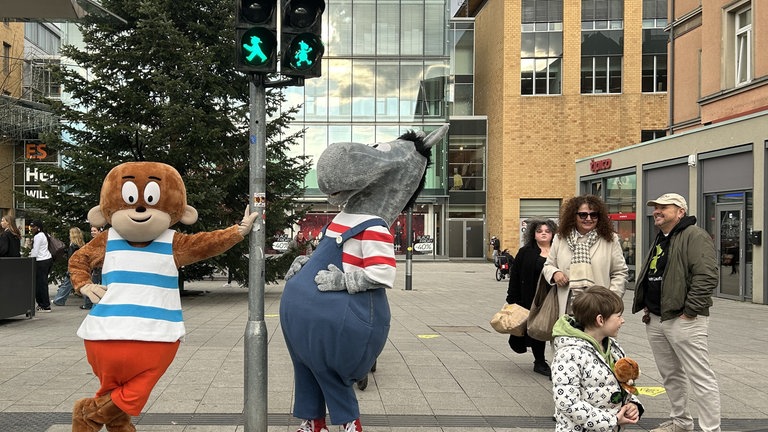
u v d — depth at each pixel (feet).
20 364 23.85
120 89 46.24
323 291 13.70
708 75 61.67
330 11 123.13
